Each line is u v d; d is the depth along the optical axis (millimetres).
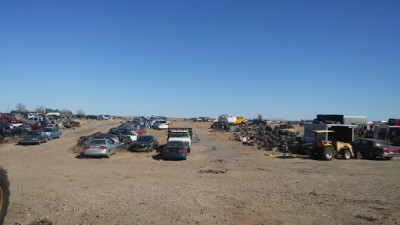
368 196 8445
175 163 16719
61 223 5594
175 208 6785
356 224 5848
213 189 9156
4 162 16250
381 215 6488
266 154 22109
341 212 6684
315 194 8633
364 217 6305
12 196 7711
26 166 14711
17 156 19000
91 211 6414
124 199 7578
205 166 15586
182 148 18031
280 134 36031
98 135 27188
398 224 5863
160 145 26312
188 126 66312
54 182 10086
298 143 24031
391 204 7512
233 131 47281
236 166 15797
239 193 8609
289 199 7926
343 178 11992
